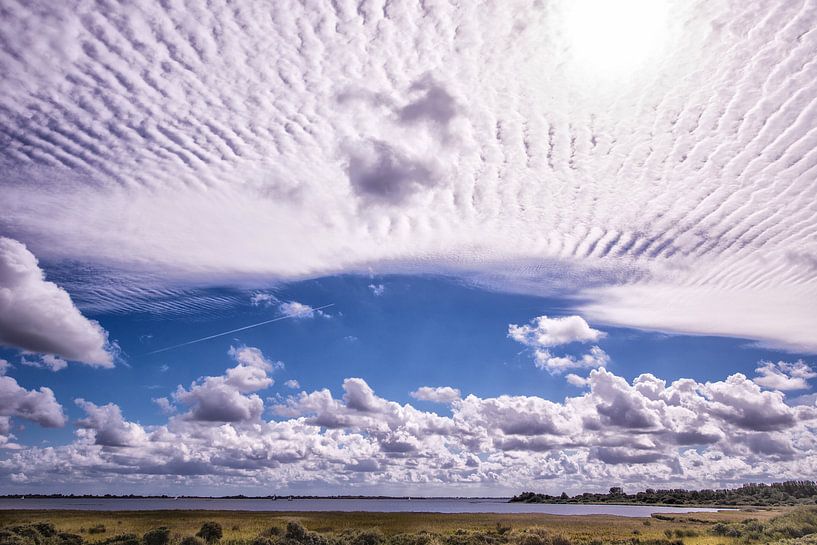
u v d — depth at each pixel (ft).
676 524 217.56
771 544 129.08
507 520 241.14
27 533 125.70
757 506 545.44
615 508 560.20
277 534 138.21
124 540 126.72
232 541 127.44
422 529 178.09
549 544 138.62
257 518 232.94
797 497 612.70
